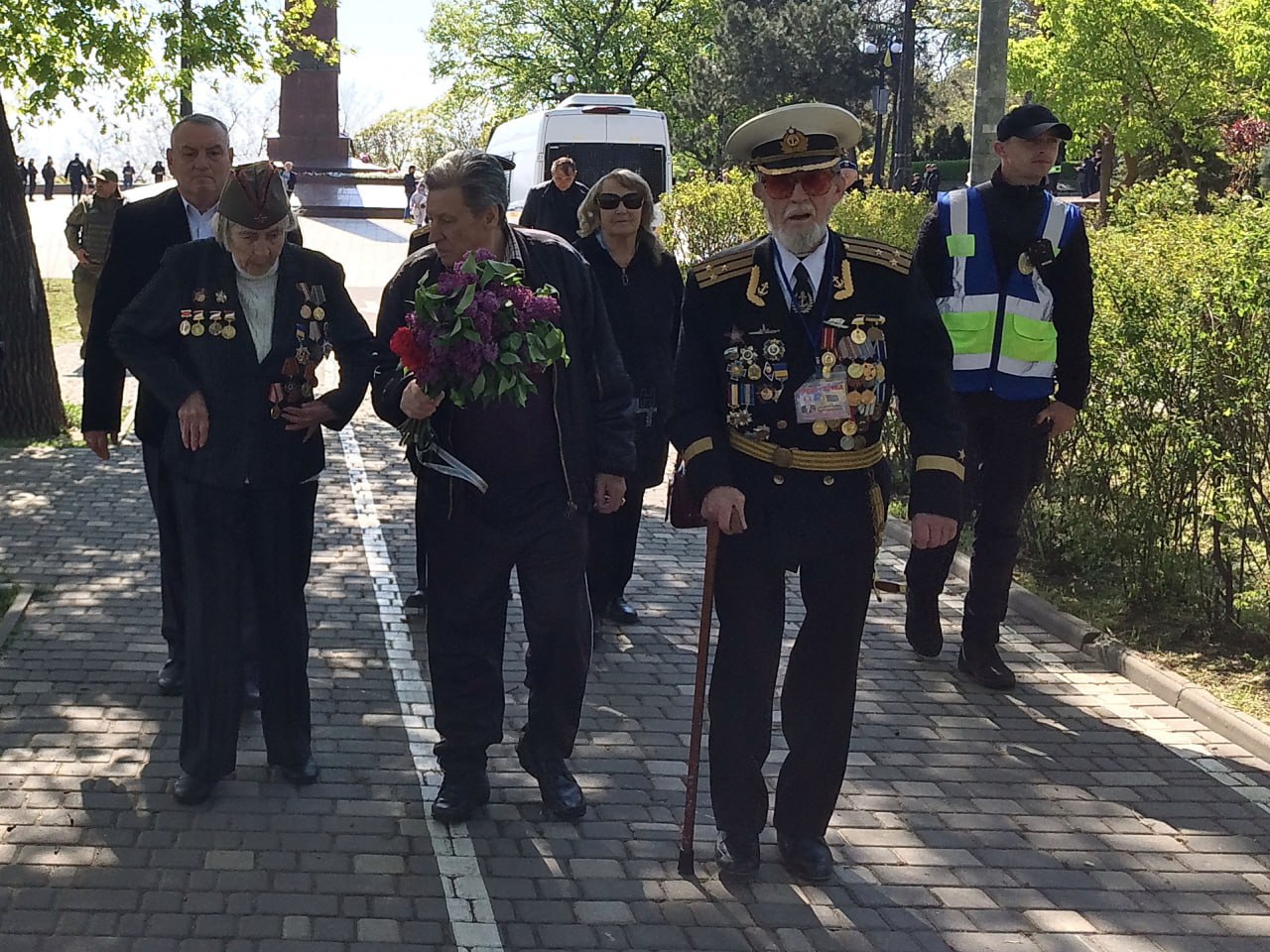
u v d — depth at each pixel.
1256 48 22.72
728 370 3.89
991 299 5.55
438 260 4.24
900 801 4.59
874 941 3.72
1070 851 4.28
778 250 3.89
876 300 3.88
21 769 4.56
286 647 4.43
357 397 4.36
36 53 13.42
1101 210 11.16
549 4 46.09
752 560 3.90
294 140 37.06
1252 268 5.84
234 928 3.66
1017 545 5.64
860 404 3.86
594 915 3.80
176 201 4.95
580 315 4.24
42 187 47.88
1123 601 6.57
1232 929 3.85
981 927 3.82
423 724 5.09
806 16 43.69
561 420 4.13
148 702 5.18
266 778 4.57
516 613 6.44
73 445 9.66
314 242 30.33
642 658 5.93
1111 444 6.54
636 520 6.31
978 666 5.70
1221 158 24.41
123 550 7.19
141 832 4.16
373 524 7.96
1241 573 6.18
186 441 4.19
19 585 6.48
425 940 3.64
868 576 3.93
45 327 10.02
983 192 5.60
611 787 4.62
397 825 4.28
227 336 4.23
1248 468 5.98
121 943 3.56
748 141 3.85
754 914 3.84
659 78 47.44
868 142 49.75
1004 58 11.61
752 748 4.00
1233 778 4.86
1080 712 5.44
